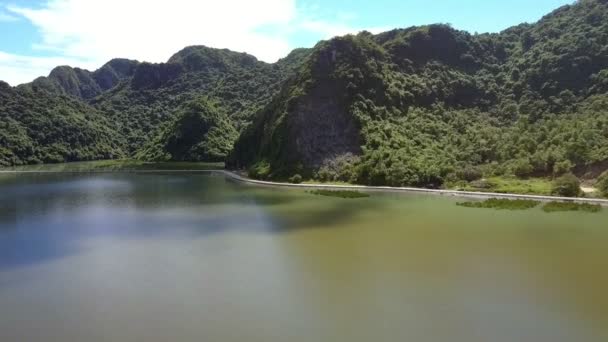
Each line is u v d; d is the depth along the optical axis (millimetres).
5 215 62219
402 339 25078
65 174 127438
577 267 35719
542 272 34750
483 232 47000
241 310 29156
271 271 36406
